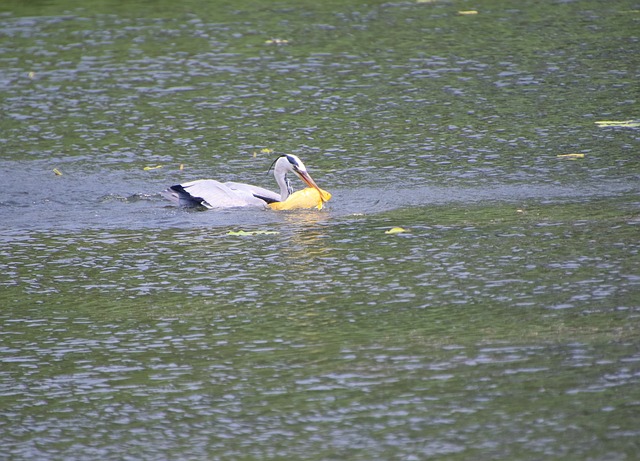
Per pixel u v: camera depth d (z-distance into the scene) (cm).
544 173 1873
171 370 1110
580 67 2616
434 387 1033
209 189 1784
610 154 1964
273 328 1212
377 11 3369
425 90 2488
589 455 888
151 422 997
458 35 3009
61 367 1131
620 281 1303
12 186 1909
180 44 3005
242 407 1017
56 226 1681
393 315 1233
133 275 1430
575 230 1538
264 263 1457
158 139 2200
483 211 1673
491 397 1005
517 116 2252
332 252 1494
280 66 2748
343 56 2823
